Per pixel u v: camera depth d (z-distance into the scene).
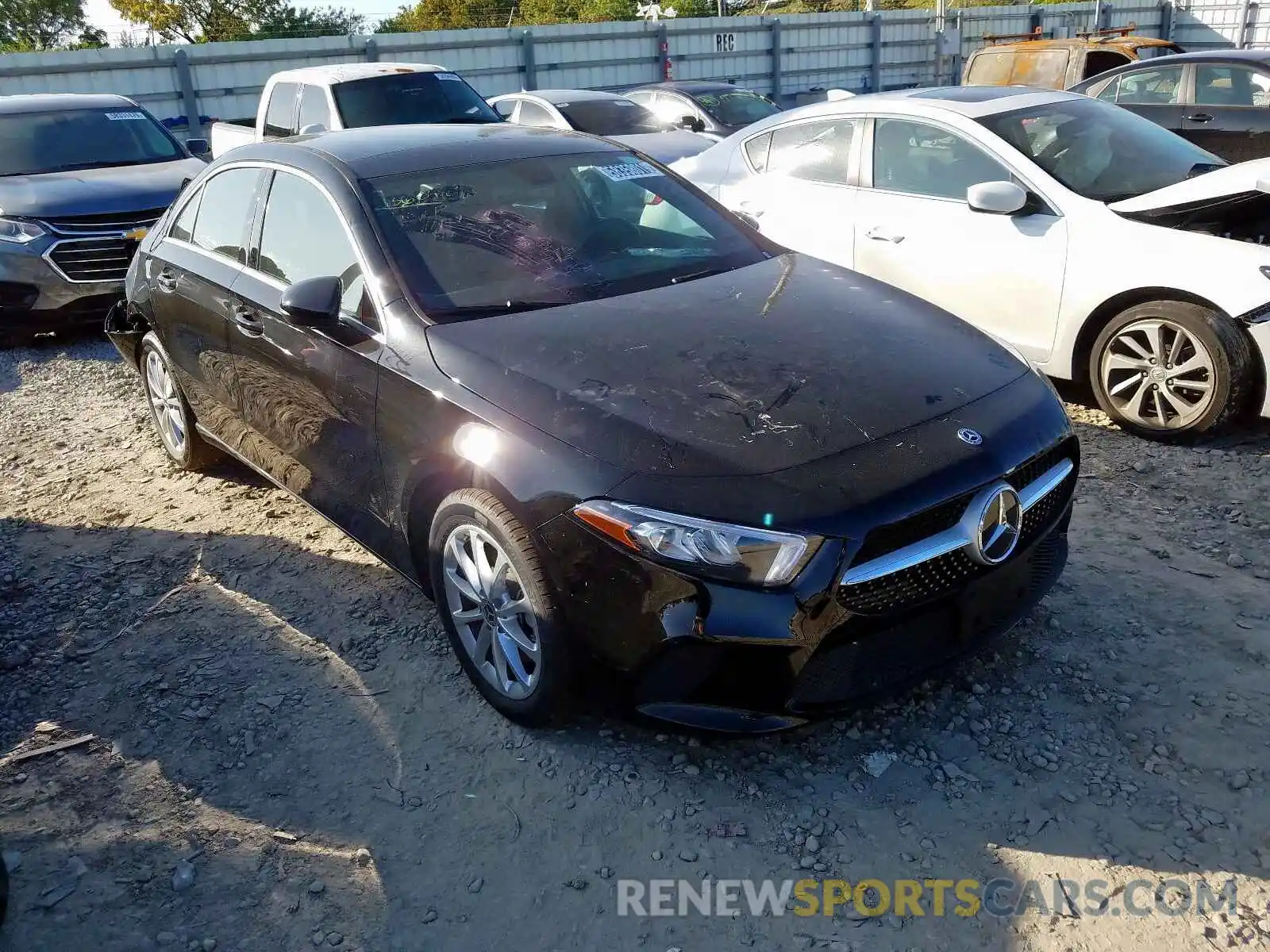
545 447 2.70
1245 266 4.52
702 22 25.00
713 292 3.49
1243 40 27.22
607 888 2.47
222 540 4.30
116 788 2.86
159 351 4.79
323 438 3.63
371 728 3.06
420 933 2.37
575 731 3.00
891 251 5.71
